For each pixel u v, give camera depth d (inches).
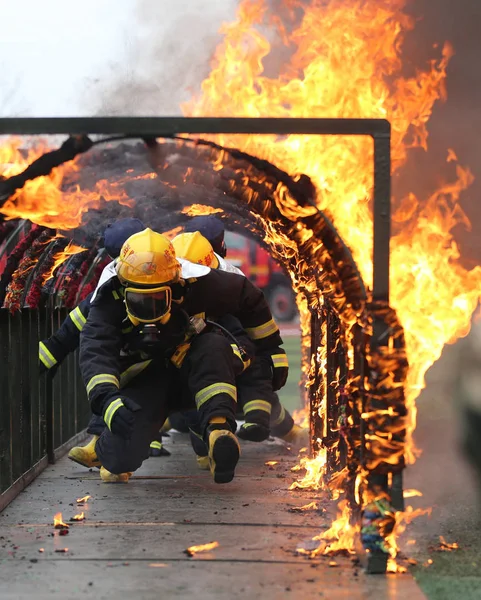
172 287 377.1
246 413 404.8
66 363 569.3
